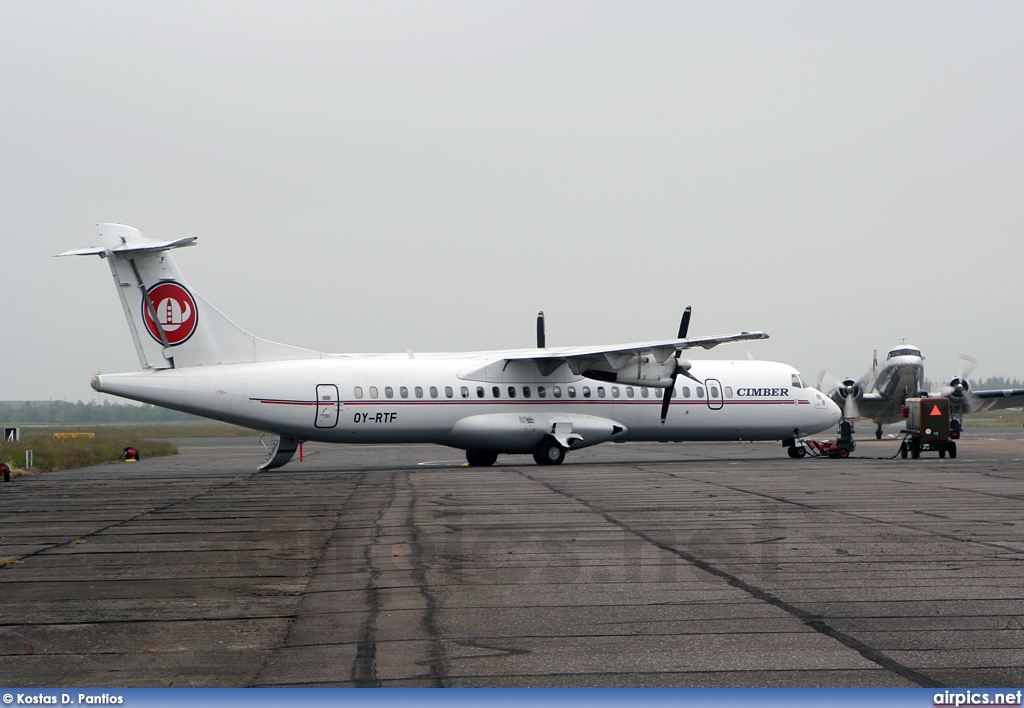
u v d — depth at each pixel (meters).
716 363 122.88
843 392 175.62
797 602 34.31
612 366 105.81
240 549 46.56
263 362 98.94
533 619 32.12
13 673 26.52
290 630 30.95
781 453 144.88
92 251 90.56
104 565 42.56
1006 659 27.03
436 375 104.19
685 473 94.19
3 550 46.72
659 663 27.02
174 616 32.94
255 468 114.31
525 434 107.06
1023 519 56.19
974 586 36.91
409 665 26.92
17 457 114.44
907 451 124.94
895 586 37.00
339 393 98.75
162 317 93.81
